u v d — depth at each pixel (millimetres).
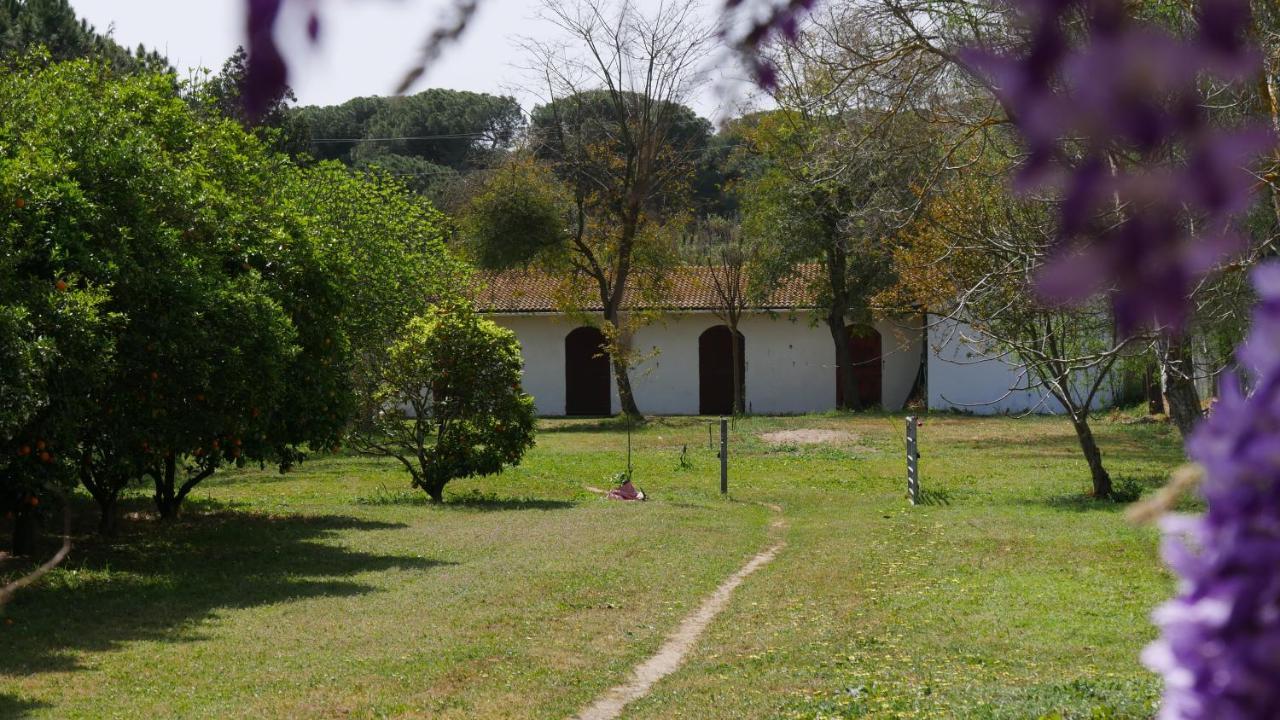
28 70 18031
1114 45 742
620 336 39812
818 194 28625
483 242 40031
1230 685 866
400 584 12188
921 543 14977
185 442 13719
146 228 13125
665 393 46000
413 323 21438
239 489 23281
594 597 11516
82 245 12000
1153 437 31750
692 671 8555
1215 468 850
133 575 12594
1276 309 828
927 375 42656
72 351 11148
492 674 8422
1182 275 796
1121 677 7855
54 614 10375
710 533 16531
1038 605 10695
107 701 7469
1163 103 787
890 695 7555
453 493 22828
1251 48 735
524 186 40000
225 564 13523
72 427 11594
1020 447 30375
